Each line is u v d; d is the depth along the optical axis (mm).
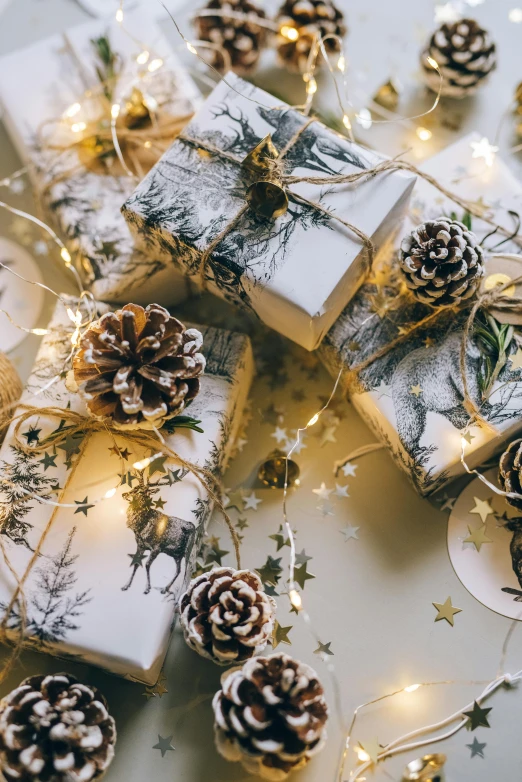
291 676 479
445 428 538
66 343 562
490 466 580
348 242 528
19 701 490
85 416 539
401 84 663
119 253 580
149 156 600
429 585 563
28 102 605
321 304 521
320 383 612
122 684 548
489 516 568
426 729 535
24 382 613
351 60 669
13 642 523
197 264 546
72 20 687
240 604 491
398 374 552
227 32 624
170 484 532
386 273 574
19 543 522
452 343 553
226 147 547
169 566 517
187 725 542
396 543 572
